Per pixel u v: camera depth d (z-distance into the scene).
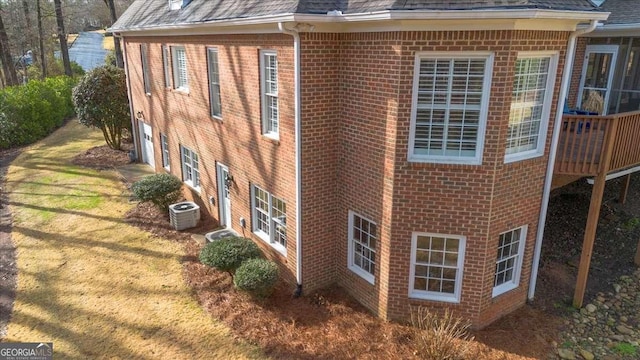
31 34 38.81
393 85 7.85
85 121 21.41
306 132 9.10
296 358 8.13
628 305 10.18
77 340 8.70
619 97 13.95
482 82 7.56
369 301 9.63
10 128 23.70
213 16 10.70
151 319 9.33
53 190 17.19
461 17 6.85
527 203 8.78
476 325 8.90
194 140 14.41
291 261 10.26
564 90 8.42
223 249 10.46
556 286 10.70
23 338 8.76
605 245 12.54
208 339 8.70
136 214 14.78
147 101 18.09
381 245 9.00
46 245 12.66
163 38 14.93
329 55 8.89
